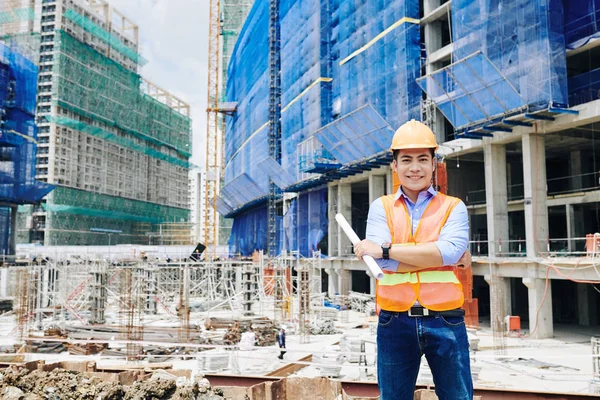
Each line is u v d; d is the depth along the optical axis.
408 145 3.96
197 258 73.62
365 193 62.34
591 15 27.41
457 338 3.81
